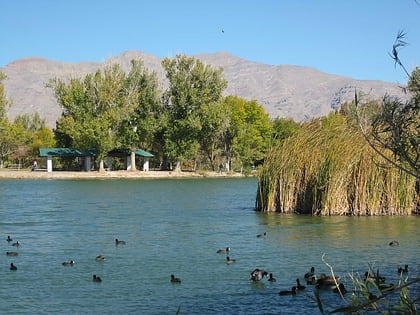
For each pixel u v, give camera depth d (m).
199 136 112.50
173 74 110.56
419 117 7.98
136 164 134.75
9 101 119.44
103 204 50.34
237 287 19.05
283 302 17.16
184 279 20.22
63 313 16.53
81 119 105.19
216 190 70.56
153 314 16.30
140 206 48.12
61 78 111.19
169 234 30.73
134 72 110.12
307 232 30.03
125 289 18.97
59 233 31.47
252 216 37.66
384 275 20.11
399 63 7.84
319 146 37.53
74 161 123.69
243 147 113.81
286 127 123.38
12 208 46.53
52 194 63.41
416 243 26.31
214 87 111.62
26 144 138.88
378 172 35.22
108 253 25.22
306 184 37.44
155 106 109.88
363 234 29.00
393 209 35.44
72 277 20.70
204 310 16.56
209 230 32.00
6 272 21.52
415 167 8.04
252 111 120.50
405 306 10.04
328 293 17.97
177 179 100.62
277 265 22.28
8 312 16.62
